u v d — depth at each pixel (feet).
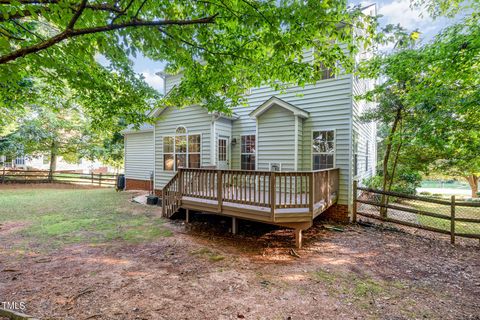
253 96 28.55
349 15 10.16
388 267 13.16
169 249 15.38
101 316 8.49
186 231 19.42
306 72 12.47
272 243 16.97
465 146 18.98
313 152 24.38
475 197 48.83
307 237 18.40
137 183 43.86
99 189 47.06
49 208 27.86
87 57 9.86
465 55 14.85
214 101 18.83
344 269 12.86
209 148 28.07
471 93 16.40
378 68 19.65
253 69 13.33
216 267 12.88
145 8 9.11
